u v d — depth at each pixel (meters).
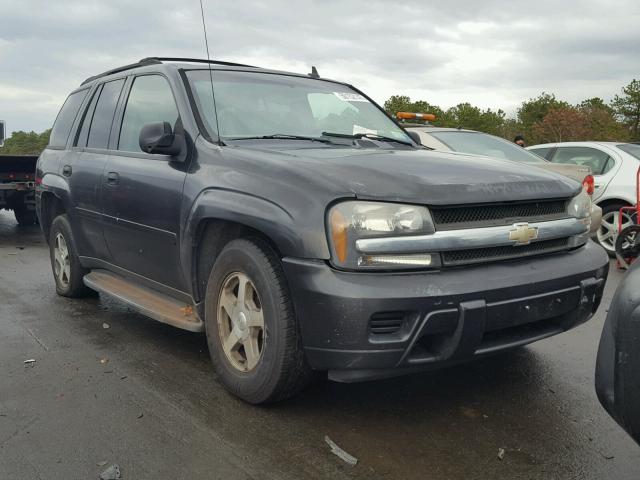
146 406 3.38
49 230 6.03
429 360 2.91
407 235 2.87
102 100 5.20
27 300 5.70
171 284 4.05
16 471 2.73
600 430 3.12
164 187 3.87
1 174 11.45
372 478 2.68
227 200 3.32
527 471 2.74
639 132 65.00
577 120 62.34
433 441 3.01
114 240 4.57
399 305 2.76
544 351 4.29
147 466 2.77
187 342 4.47
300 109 4.35
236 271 3.36
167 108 4.18
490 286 2.92
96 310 5.33
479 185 3.11
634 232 7.25
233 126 3.93
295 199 3.00
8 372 3.88
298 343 3.08
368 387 3.63
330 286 2.81
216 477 2.68
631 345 2.09
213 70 4.36
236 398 3.47
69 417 3.25
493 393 3.57
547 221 3.31
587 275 3.32
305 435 3.05
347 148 3.83
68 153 5.42
